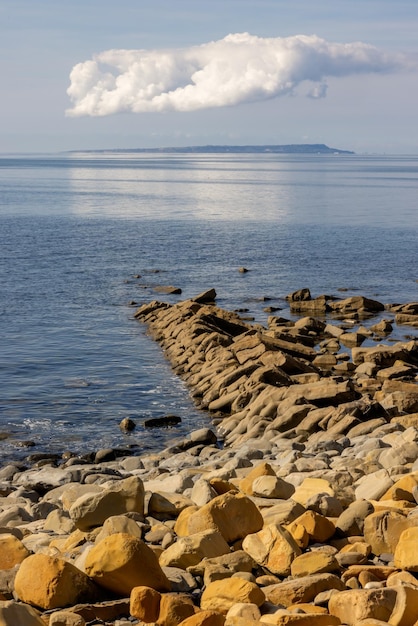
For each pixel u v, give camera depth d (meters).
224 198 151.12
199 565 8.49
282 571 8.52
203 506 9.46
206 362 33.78
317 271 65.19
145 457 22.02
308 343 40.09
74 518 9.99
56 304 49.38
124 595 8.09
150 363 35.41
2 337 39.72
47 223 98.94
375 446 17.30
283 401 26.34
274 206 131.00
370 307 50.28
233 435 25.06
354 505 9.79
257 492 11.02
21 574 8.08
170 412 28.50
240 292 55.94
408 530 8.39
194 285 58.06
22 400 29.34
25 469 22.19
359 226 99.00
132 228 94.00
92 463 22.69
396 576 7.99
